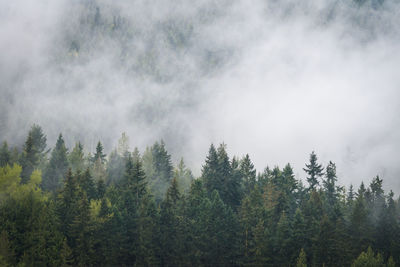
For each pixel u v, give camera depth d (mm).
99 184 72562
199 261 60531
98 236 58844
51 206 60312
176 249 60812
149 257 58469
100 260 58406
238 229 63906
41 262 52469
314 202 71438
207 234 61562
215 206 64562
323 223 61844
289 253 61562
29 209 56625
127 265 60594
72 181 64375
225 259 61969
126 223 62031
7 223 53938
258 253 59656
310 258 61719
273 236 62812
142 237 59656
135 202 72438
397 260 66125
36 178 65500
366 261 57719
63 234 58688
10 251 51219
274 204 72500
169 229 62188
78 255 56500
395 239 70688
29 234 54344
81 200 58688
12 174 60719
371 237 69062
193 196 68875
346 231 66250
